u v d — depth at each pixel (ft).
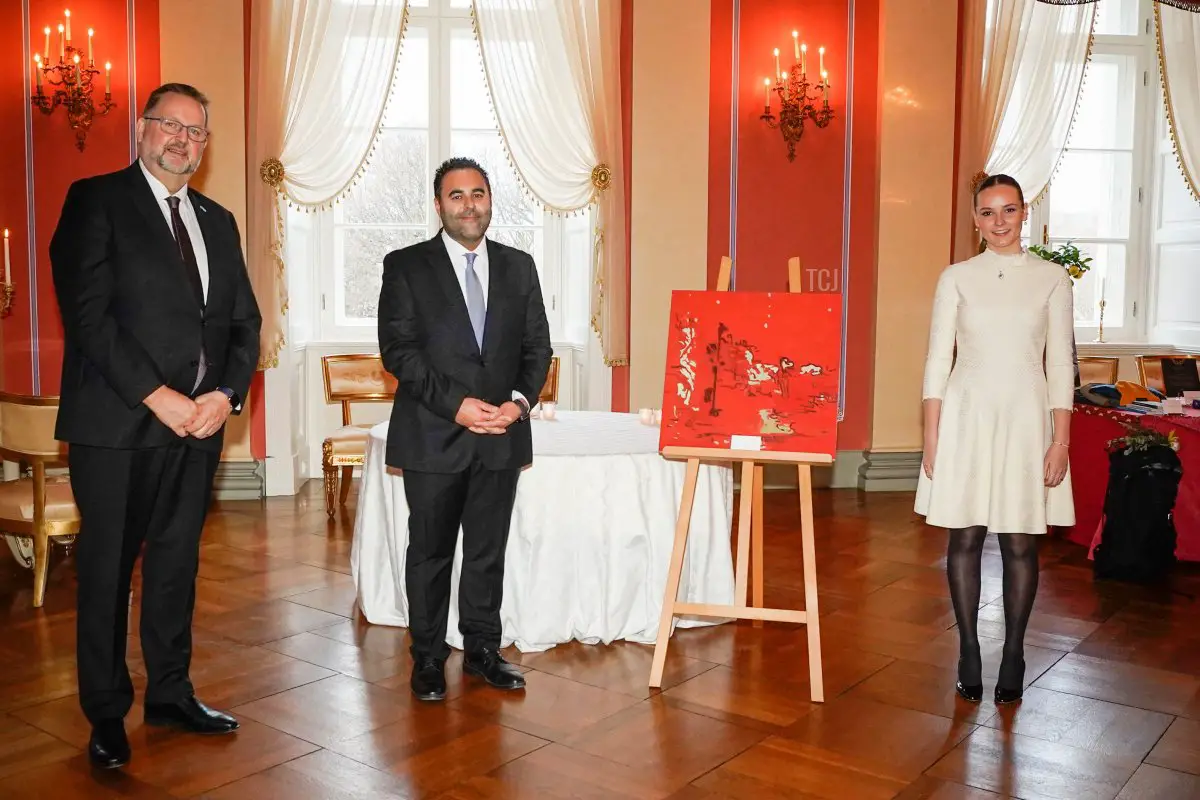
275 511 19.22
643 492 12.09
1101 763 9.06
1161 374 19.06
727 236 21.25
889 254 21.24
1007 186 10.09
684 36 20.54
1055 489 10.25
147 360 8.56
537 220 22.84
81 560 8.74
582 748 9.29
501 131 20.30
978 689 10.49
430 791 8.43
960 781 8.70
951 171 21.34
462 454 10.13
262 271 19.52
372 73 20.10
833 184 21.44
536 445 12.42
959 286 10.21
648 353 20.98
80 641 8.79
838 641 12.28
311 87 19.76
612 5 19.97
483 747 9.27
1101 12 23.81
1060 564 15.99
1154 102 23.79
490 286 10.34
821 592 14.33
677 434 10.85
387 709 10.13
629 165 20.79
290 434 20.66
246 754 9.08
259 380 20.35
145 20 19.60
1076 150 23.73
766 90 21.07
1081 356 21.39
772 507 19.99
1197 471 15.69
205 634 12.39
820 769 8.90
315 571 15.19
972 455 10.11
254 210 19.45
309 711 10.07
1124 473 14.97
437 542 10.36
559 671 11.22
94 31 19.52
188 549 9.41
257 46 19.22
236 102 19.49
